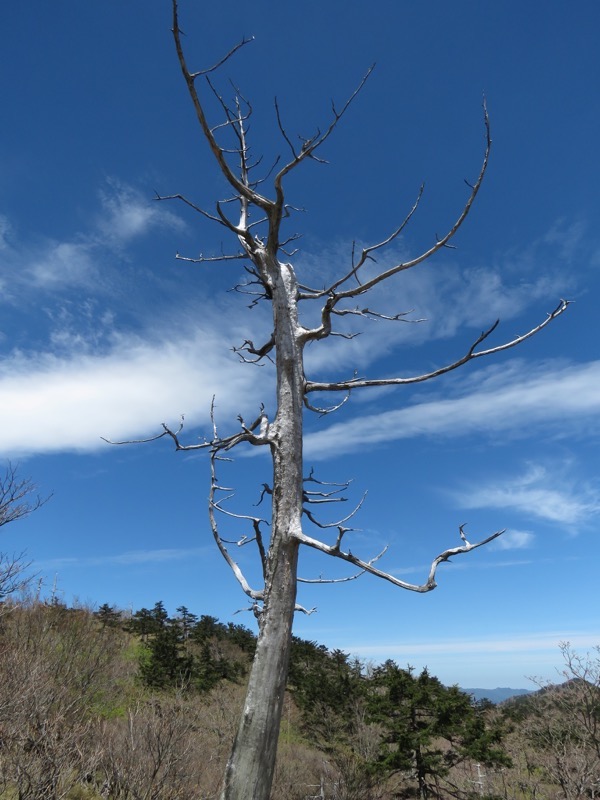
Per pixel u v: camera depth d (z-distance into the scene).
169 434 4.68
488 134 4.34
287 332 4.85
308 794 19.16
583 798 13.31
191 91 4.24
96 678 14.91
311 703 27.72
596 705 14.21
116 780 8.56
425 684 21.80
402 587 3.76
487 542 3.74
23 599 14.37
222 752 14.51
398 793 21.83
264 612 4.06
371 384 4.84
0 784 7.30
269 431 4.62
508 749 19.23
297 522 4.25
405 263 4.70
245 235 5.21
